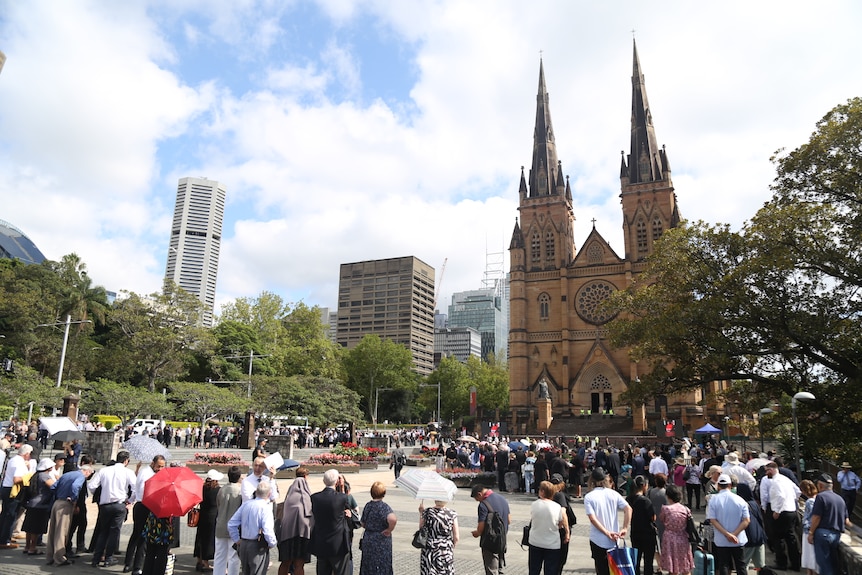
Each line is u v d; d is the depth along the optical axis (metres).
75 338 78.88
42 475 14.44
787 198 34.88
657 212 90.88
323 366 107.06
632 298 41.19
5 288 78.75
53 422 30.14
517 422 87.50
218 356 91.31
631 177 94.19
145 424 55.78
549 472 27.62
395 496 27.86
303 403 74.56
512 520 22.03
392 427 114.69
